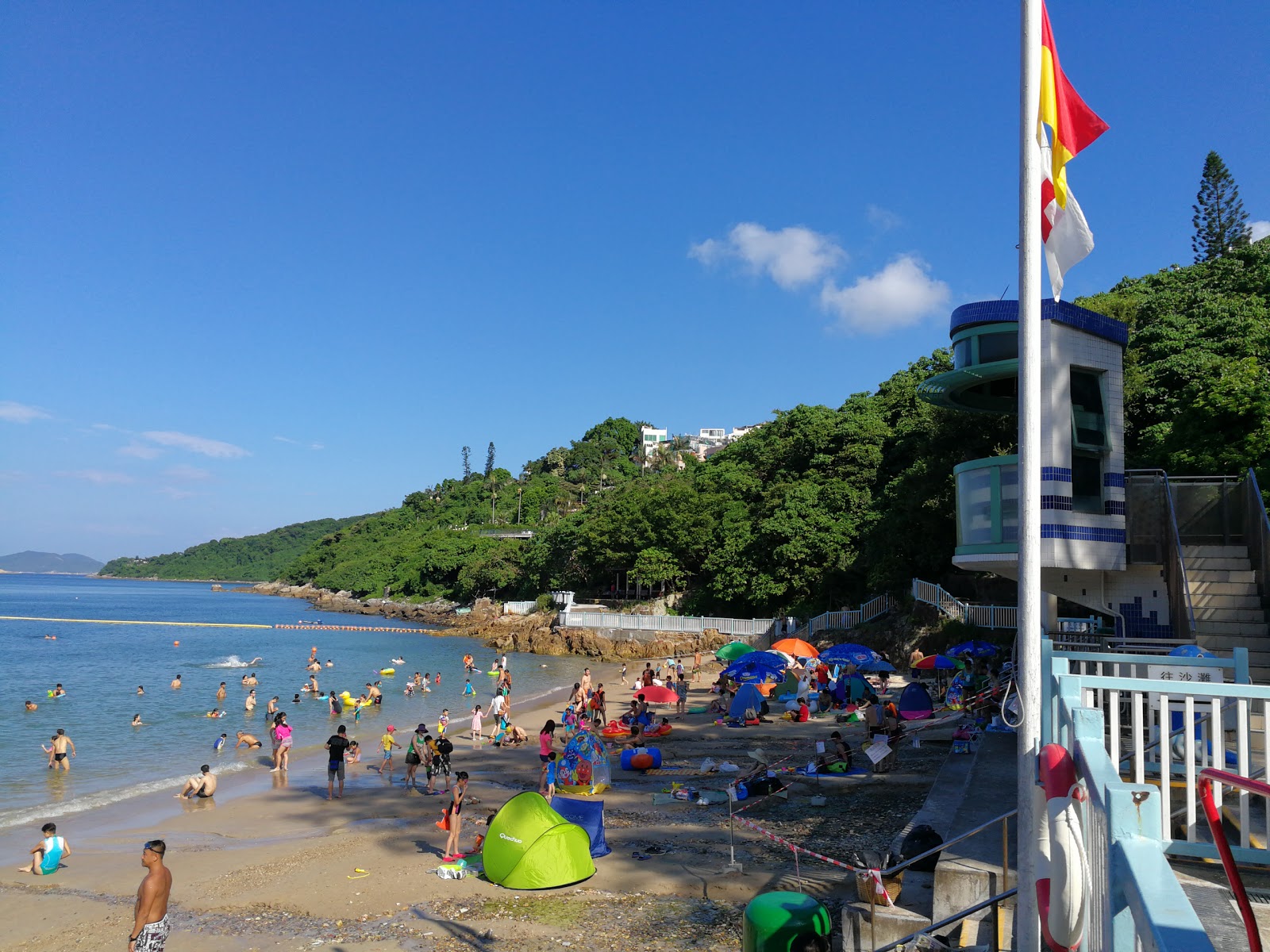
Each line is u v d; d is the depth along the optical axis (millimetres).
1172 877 2996
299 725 37688
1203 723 8445
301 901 15023
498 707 33812
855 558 54031
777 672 34406
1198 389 30156
